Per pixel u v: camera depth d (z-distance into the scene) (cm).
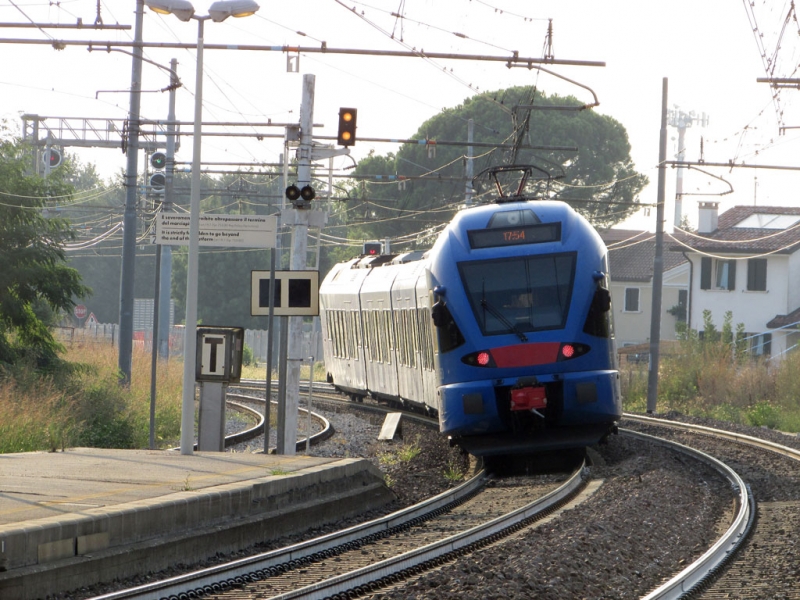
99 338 17875
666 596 3164
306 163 7162
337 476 5238
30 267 10338
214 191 17225
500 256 6700
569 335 6488
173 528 3888
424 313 8344
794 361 12975
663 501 5047
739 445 8019
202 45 5919
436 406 8075
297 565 3800
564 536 4022
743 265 19862
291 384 7031
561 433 6631
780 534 4362
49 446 6600
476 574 3447
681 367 13775
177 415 9400
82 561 3325
